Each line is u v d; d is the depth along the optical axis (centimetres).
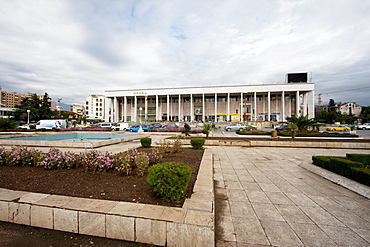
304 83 4644
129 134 2044
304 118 1700
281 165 656
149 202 288
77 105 11381
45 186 356
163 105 5838
